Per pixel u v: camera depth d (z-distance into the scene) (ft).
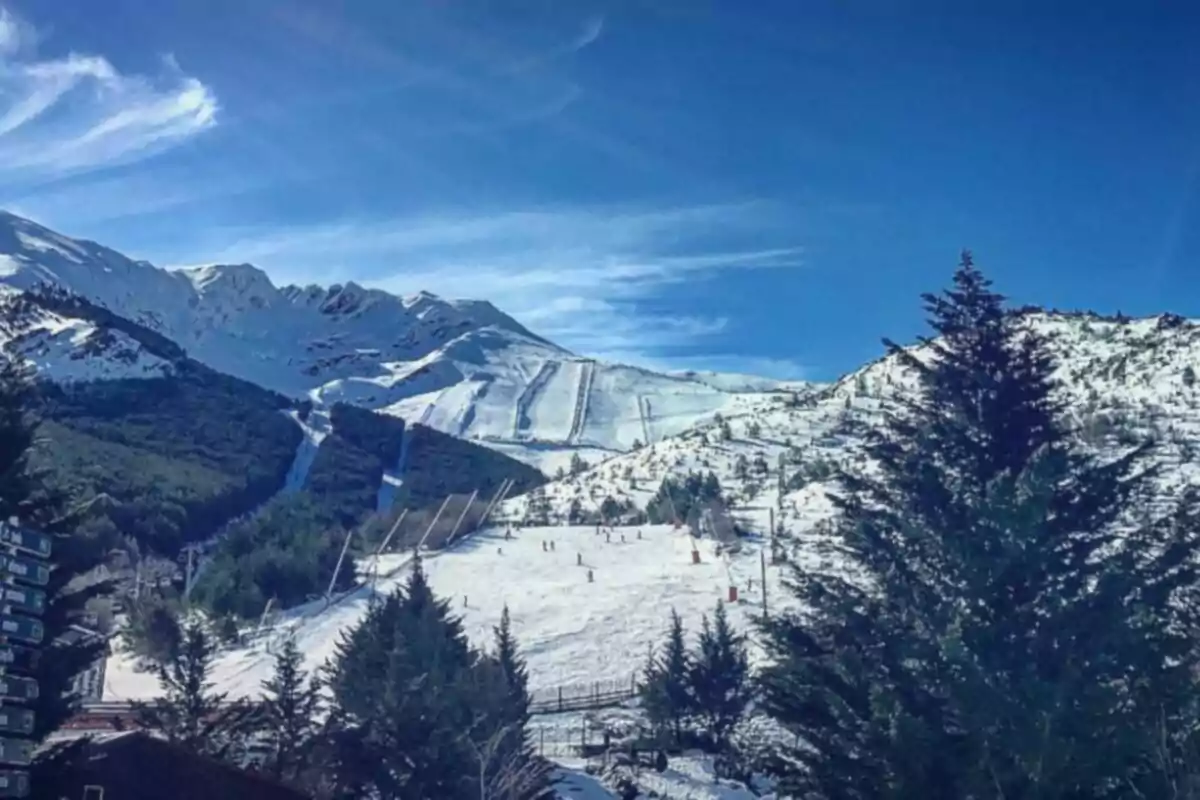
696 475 471.21
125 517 365.40
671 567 333.01
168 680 155.53
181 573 326.03
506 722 150.71
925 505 83.66
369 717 141.79
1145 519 83.66
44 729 95.61
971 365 88.53
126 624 231.91
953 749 72.08
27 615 58.65
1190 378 372.79
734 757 181.88
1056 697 68.18
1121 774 67.67
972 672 70.85
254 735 152.35
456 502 496.64
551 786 154.51
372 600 214.90
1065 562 76.54
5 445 96.58
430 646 160.04
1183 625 80.64
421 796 133.49
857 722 83.41
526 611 293.64
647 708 196.95
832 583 91.45
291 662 153.69
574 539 387.34
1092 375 422.82
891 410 109.40
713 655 193.16
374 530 424.87
